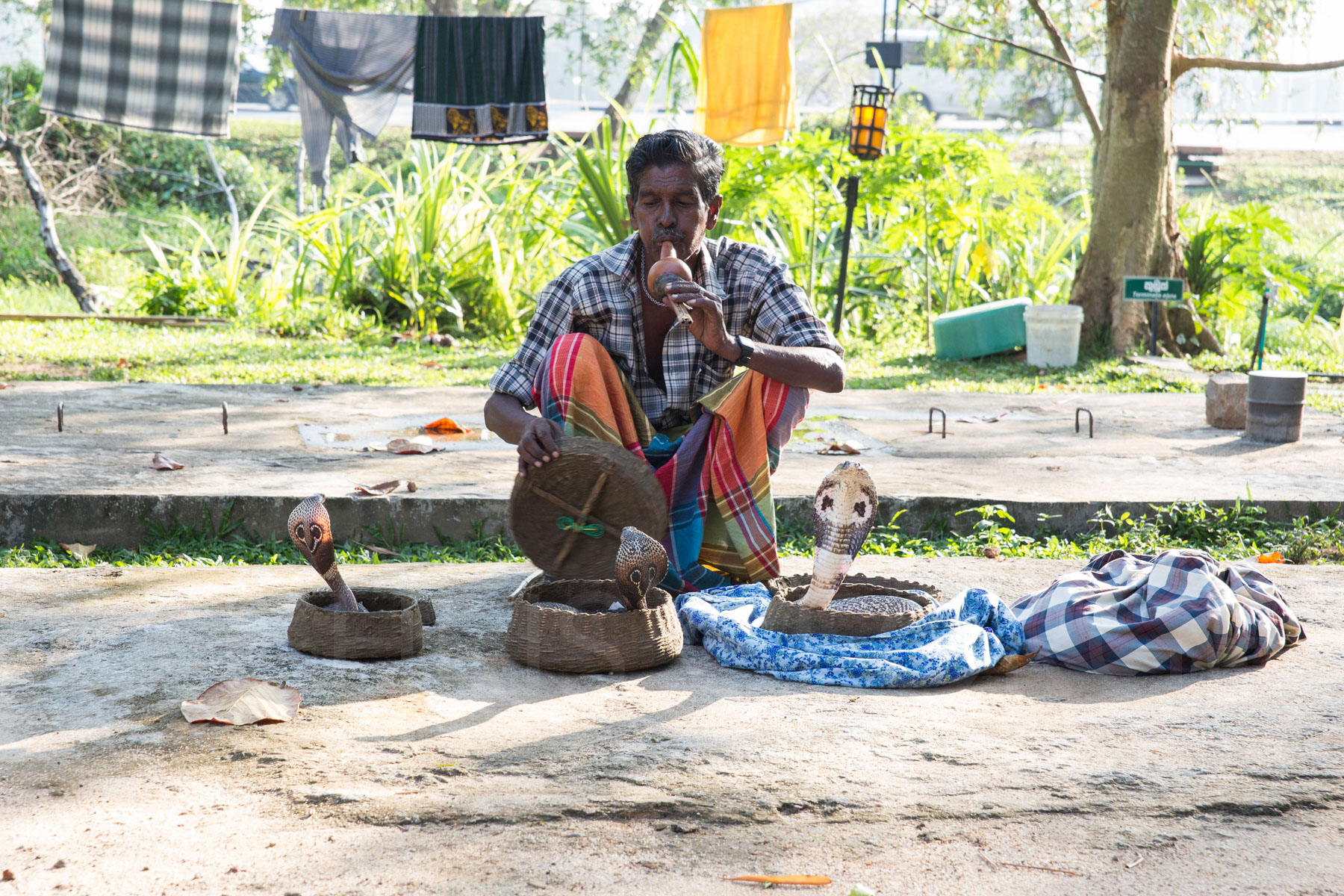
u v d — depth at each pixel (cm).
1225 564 337
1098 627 286
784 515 477
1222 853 194
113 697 248
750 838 195
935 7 1325
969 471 554
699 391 339
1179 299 1076
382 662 277
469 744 230
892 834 198
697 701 259
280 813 199
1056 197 2106
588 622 274
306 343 1104
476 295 1255
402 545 453
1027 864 189
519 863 185
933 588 312
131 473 493
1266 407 639
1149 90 1113
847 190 1150
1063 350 1065
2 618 304
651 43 1962
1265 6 1386
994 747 235
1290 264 1544
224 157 2275
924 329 1299
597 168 1228
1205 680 280
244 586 343
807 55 2844
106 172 2134
